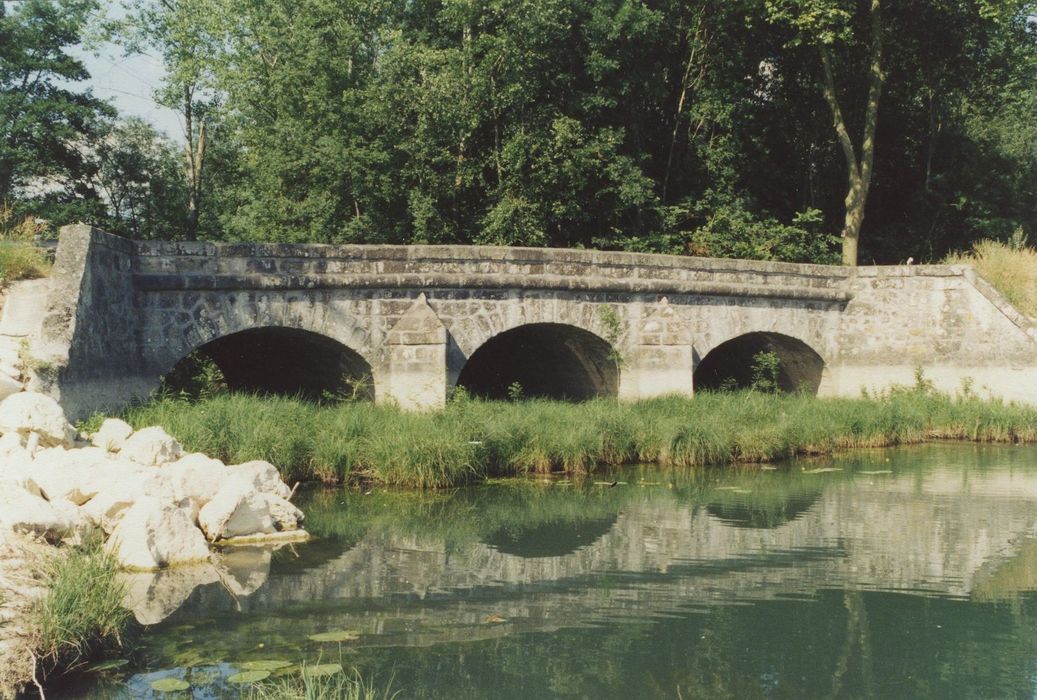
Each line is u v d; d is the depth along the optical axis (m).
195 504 10.76
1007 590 9.20
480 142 28.81
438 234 27.39
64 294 13.21
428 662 7.14
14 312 13.69
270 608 8.34
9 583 7.41
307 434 14.69
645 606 8.64
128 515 9.58
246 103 30.08
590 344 21.50
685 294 21.80
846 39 27.25
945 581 9.51
